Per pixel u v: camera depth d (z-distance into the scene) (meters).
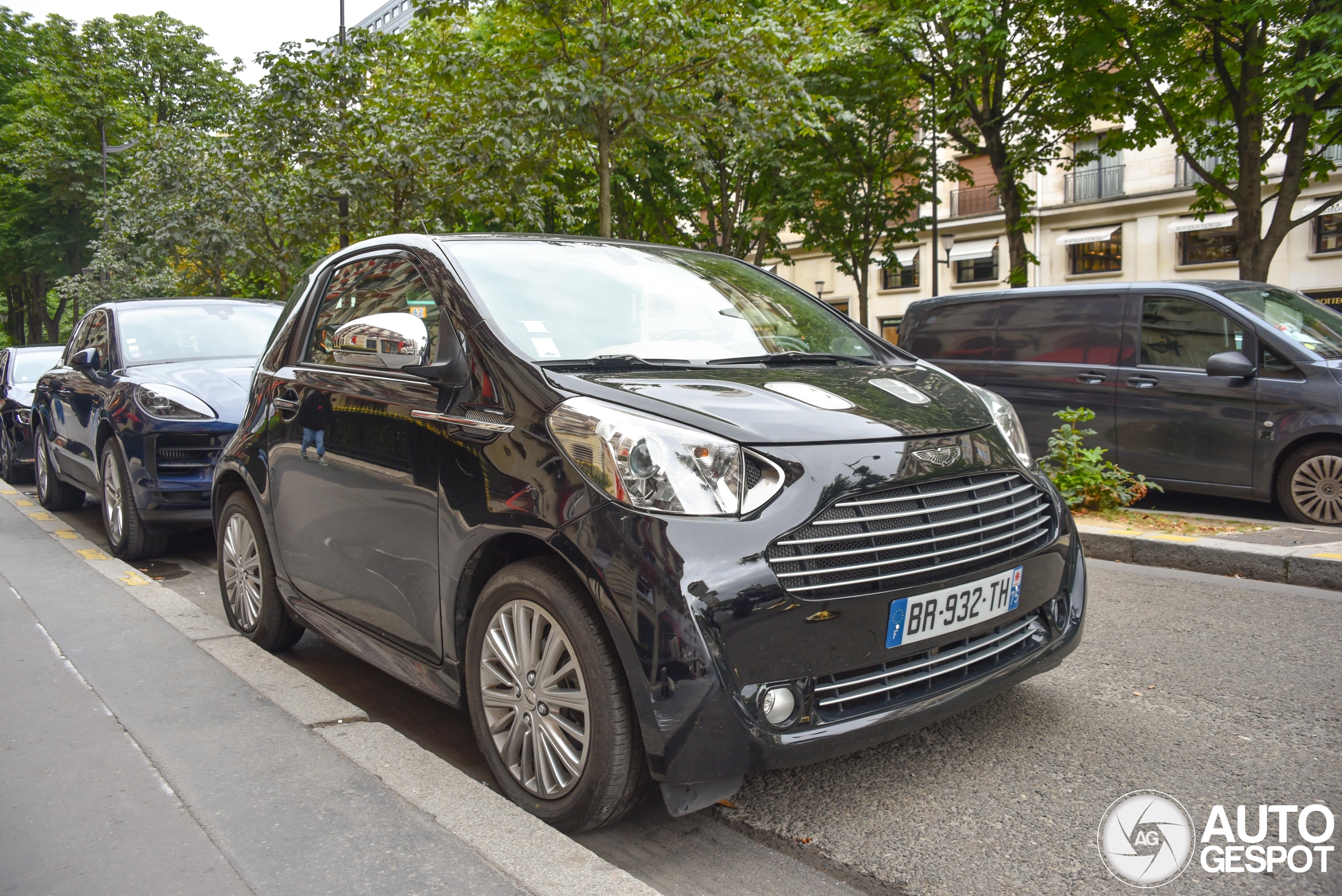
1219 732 3.18
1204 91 15.77
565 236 3.73
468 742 3.31
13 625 4.04
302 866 2.13
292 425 3.73
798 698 2.37
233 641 3.80
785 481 2.39
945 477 2.62
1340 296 27.62
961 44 16.33
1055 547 2.96
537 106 12.47
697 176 17.98
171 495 5.94
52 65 37.03
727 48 12.74
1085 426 7.66
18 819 2.36
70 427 7.58
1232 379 6.93
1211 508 7.50
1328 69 12.25
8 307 46.41
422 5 12.98
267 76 14.86
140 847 2.22
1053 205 33.53
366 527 3.21
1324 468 6.57
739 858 2.46
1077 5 15.12
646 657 2.25
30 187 37.34
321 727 2.92
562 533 2.41
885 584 2.46
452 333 3.01
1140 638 4.22
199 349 7.10
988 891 2.29
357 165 14.92
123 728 2.91
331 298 3.91
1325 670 3.76
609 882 2.07
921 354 8.78
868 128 21.72
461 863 2.14
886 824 2.62
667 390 2.62
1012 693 3.58
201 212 19.86
